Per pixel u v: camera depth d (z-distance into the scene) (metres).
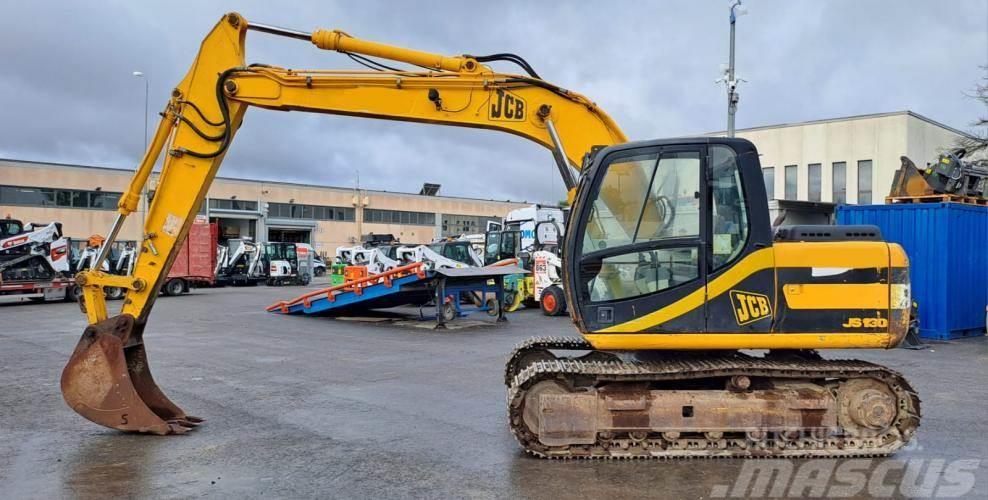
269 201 63.34
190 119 7.16
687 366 5.86
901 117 32.19
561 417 5.79
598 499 4.91
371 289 17.62
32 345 13.32
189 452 6.11
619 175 5.93
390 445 6.30
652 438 5.94
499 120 6.97
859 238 6.08
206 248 31.89
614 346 5.82
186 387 9.05
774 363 5.98
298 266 42.41
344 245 68.19
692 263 5.79
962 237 13.60
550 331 15.56
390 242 34.16
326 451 6.12
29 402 8.19
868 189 33.19
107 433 6.77
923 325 13.45
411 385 9.16
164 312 20.80
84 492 5.09
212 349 12.72
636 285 5.84
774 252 5.79
